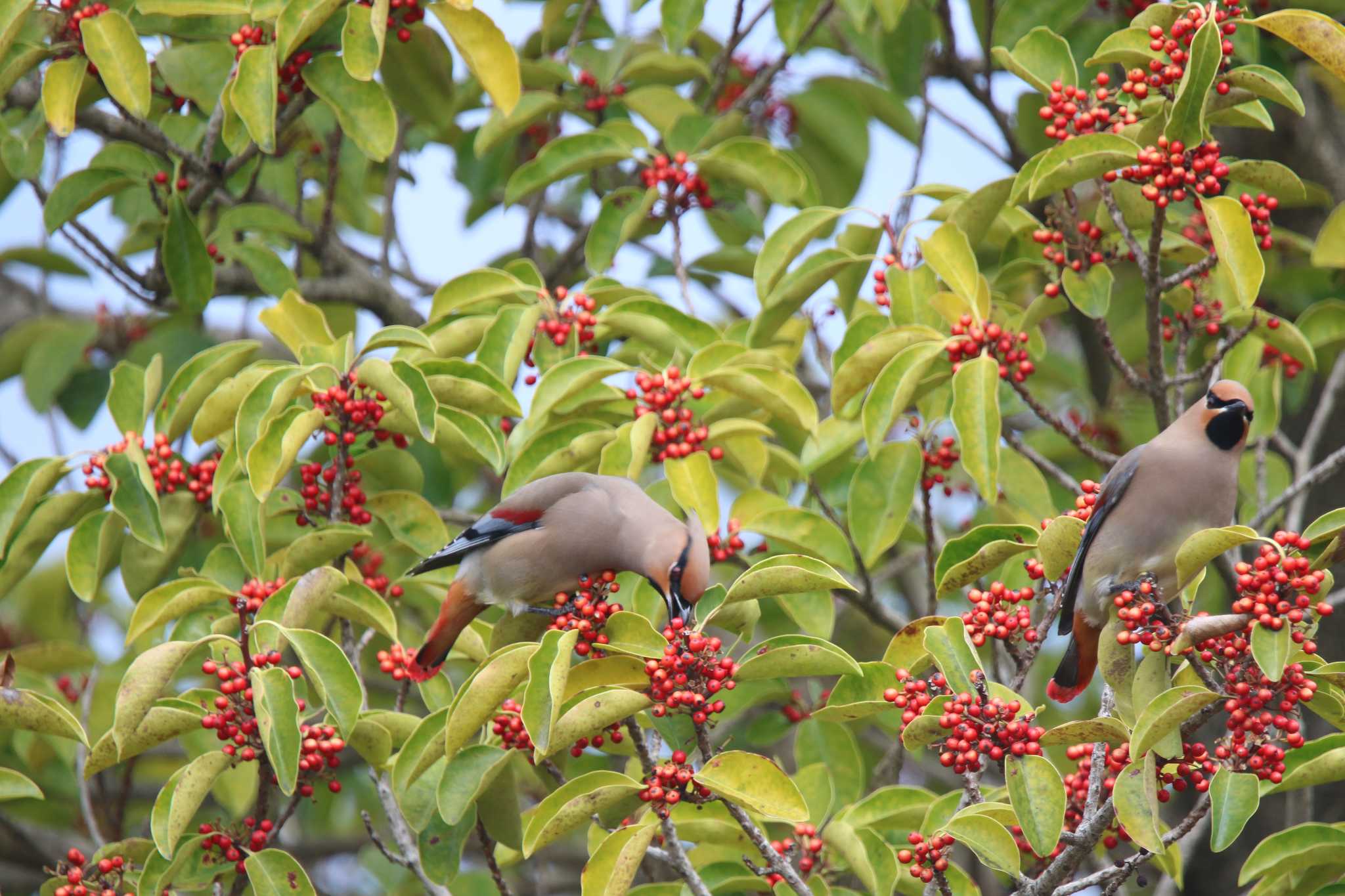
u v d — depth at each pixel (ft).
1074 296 34.37
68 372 47.57
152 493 33.35
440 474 44.88
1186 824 25.58
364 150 36.86
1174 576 29.76
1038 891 26.48
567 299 36.76
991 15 44.04
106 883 30.96
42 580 54.70
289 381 32.17
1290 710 25.07
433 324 35.86
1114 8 44.65
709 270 44.06
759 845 27.89
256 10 37.22
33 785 29.60
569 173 40.19
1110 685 27.37
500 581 32.78
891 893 30.42
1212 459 29.25
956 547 30.45
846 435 37.58
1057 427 34.53
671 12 43.27
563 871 49.19
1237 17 31.30
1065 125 33.45
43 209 39.40
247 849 30.12
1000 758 27.02
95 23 36.88
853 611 53.42
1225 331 40.32
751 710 44.88
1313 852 27.73
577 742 29.58
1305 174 47.14
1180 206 37.73
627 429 34.32
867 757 48.11
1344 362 42.14
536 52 49.42
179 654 28.35
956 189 36.37
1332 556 24.73
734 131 41.70
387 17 35.78
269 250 42.63
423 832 31.60
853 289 39.88
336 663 28.55
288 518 36.88
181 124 43.91
